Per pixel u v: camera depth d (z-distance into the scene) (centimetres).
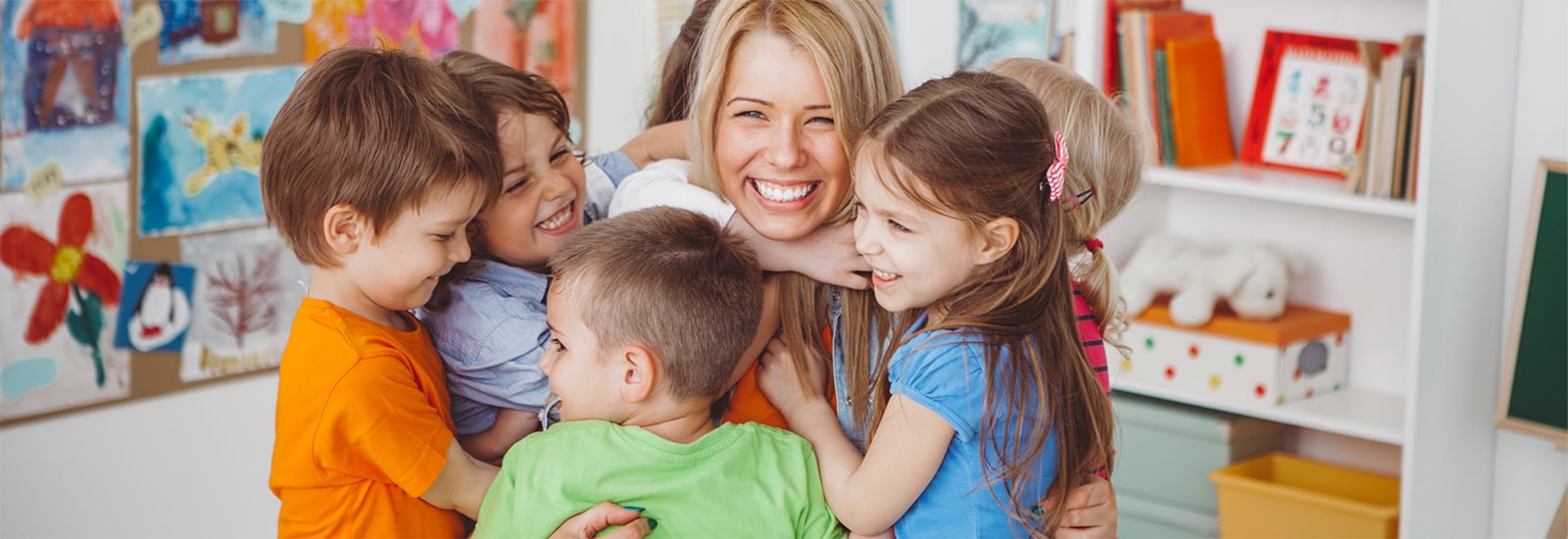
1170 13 295
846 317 147
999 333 134
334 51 138
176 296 292
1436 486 273
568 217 151
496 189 139
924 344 135
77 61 271
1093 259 169
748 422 142
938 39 353
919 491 134
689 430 139
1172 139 293
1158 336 299
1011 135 131
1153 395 308
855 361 146
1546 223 264
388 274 135
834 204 142
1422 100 257
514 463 137
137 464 294
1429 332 262
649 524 132
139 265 285
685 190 150
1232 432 292
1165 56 290
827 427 143
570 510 131
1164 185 316
